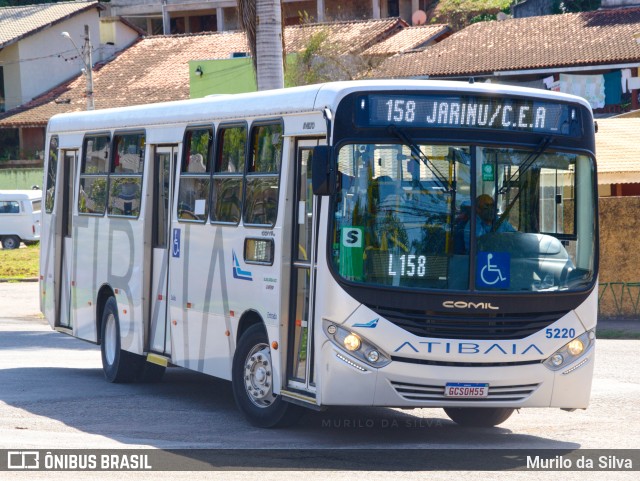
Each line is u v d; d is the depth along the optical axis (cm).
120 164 1698
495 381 1152
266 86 2505
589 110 1236
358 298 1127
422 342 1130
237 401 1320
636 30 5216
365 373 1126
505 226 1173
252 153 1324
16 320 3061
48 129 2014
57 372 1858
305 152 1219
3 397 1543
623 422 1373
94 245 1783
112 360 1712
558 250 1195
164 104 1584
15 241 5684
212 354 1397
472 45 5569
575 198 1214
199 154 1460
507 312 1156
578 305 1193
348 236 1136
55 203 1947
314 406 1145
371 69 4894
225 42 7444
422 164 1155
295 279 1225
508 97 1189
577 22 5525
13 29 7394
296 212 1230
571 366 1188
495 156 1177
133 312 1627
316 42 4750
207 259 1412
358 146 1142
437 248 1148
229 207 1362
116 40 7794
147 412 1416
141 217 1602
